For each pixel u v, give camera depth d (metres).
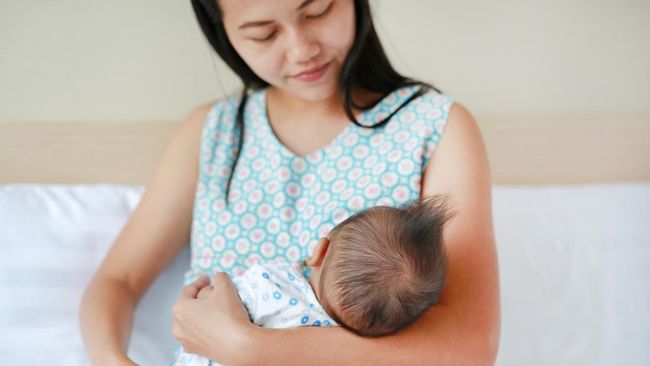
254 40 0.83
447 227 0.82
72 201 1.20
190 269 1.06
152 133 1.35
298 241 0.92
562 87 1.45
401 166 0.91
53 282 1.08
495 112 1.47
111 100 1.36
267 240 0.94
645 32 1.39
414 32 1.41
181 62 1.34
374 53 0.96
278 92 1.04
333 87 0.92
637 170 1.41
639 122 1.38
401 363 0.70
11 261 1.09
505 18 1.39
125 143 1.35
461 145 0.89
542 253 1.17
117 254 1.01
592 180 1.43
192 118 1.08
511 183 1.43
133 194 1.24
